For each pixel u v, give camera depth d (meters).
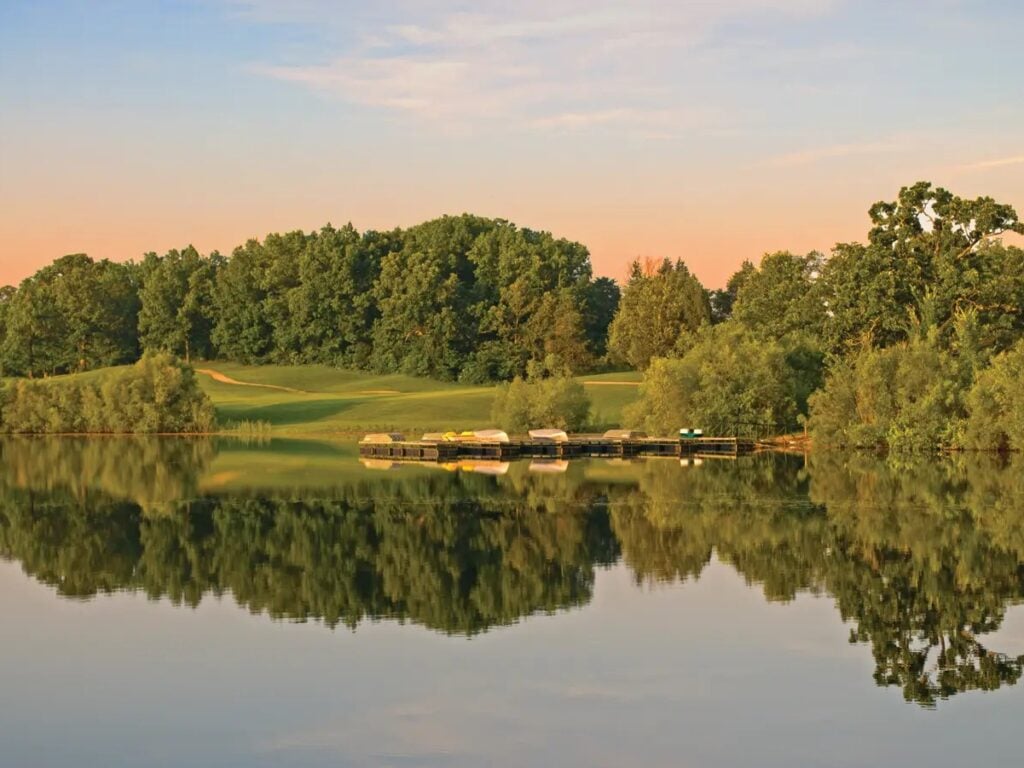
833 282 117.81
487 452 95.62
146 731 25.62
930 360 93.12
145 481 73.81
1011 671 29.41
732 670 29.52
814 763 23.66
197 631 33.66
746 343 106.19
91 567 43.38
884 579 39.91
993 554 44.19
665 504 59.75
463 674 29.31
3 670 29.98
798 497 62.06
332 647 31.84
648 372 107.06
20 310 198.50
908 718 26.08
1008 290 104.38
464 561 44.06
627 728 25.56
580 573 41.56
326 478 75.50
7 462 89.75
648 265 180.25
